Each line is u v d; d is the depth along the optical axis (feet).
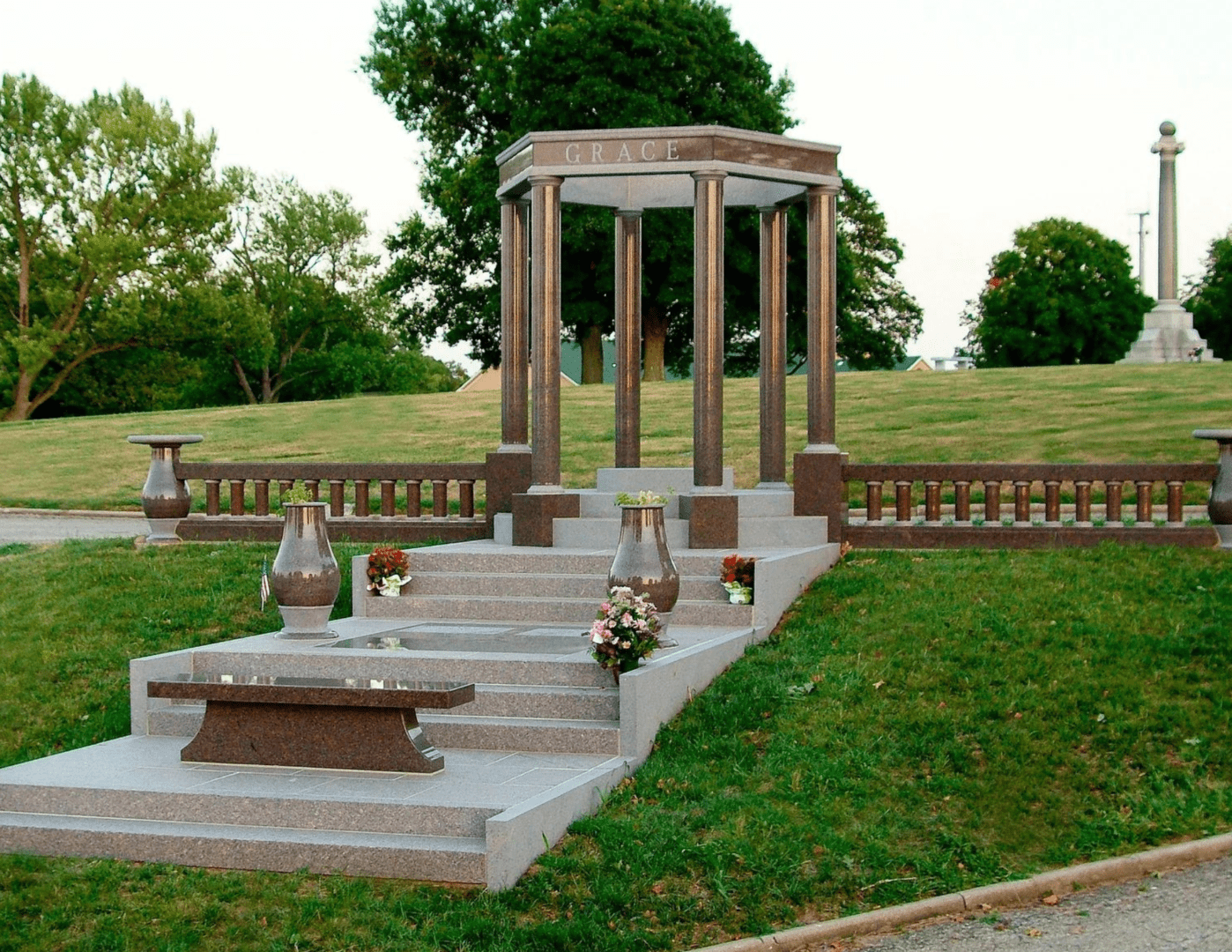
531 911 22.76
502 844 23.45
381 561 39.96
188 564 45.85
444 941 21.71
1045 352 204.74
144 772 28.35
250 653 33.32
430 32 146.72
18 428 110.83
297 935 22.00
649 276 117.50
